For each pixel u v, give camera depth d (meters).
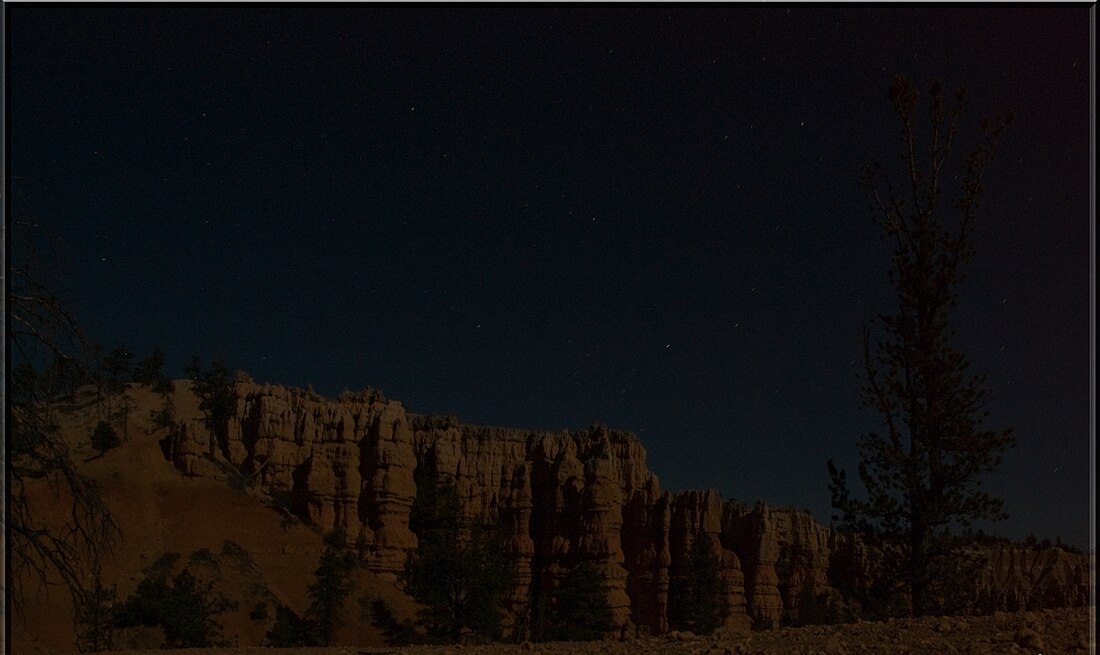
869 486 29.62
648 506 121.75
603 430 134.25
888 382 29.77
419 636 76.44
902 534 29.53
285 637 74.19
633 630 101.94
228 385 120.50
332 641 76.69
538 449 131.88
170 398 110.44
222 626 73.00
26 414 17.44
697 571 109.38
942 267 29.89
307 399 123.88
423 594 83.31
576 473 126.50
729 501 126.75
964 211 30.11
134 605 63.75
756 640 15.38
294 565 86.75
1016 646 12.28
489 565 84.81
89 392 18.64
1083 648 11.94
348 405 127.06
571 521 122.19
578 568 98.50
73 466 18.20
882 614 29.50
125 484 83.06
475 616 80.06
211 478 90.75
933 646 13.17
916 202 30.50
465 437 132.38
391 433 117.31
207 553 81.81
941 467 28.95
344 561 88.38
